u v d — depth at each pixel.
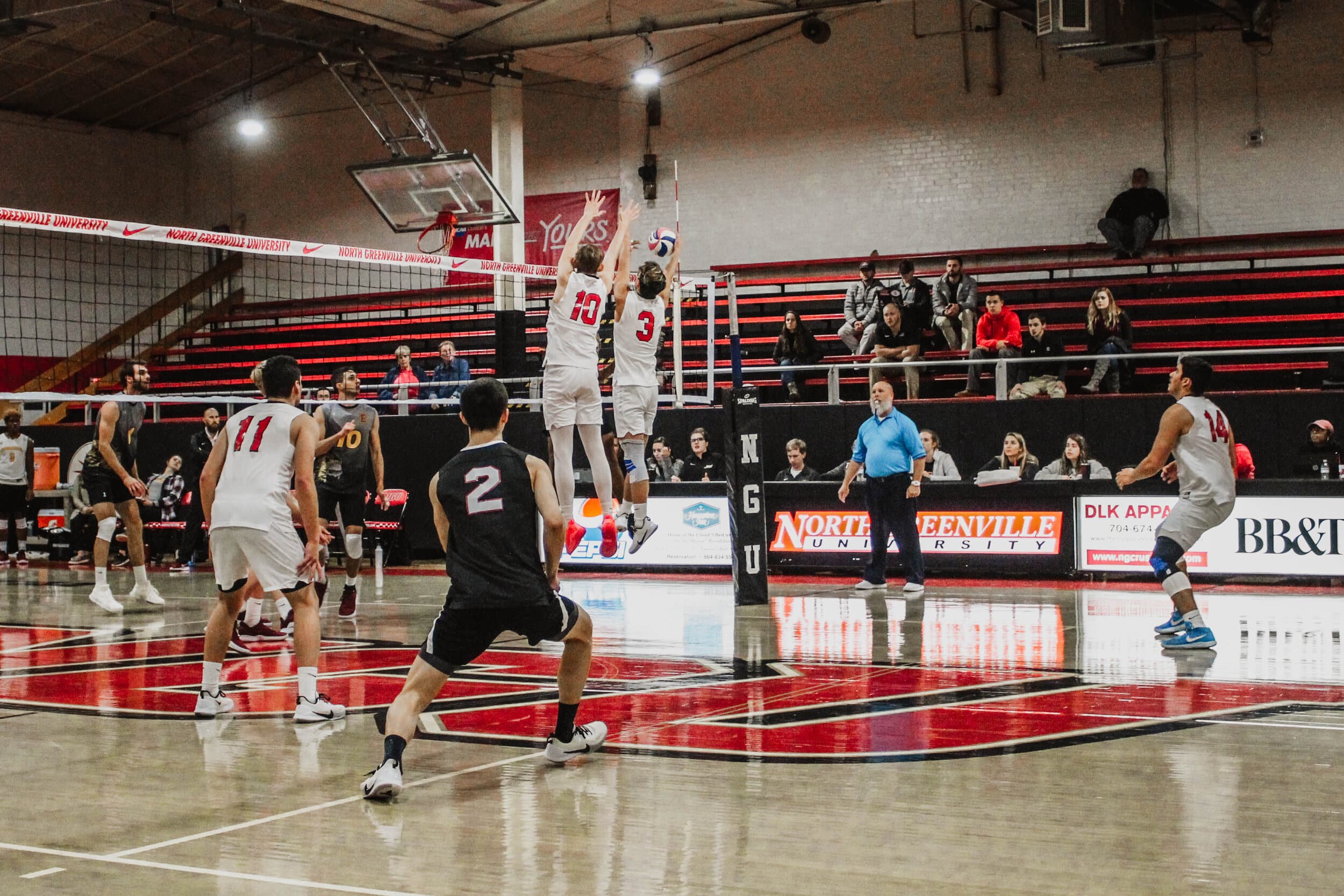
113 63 24.98
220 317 26.36
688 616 10.12
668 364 16.52
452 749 5.49
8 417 17.02
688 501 13.91
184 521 16.36
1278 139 19.39
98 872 3.82
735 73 23.02
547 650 8.53
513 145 21.27
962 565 13.12
